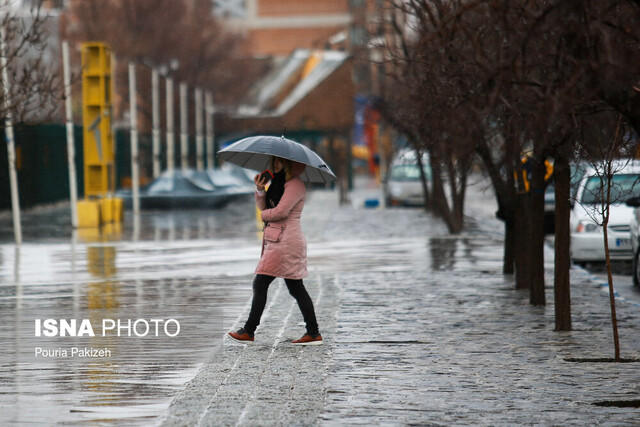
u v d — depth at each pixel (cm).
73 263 4891
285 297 3600
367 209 10294
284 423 1797
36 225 7906
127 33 16925
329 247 5728
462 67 2355
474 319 3095
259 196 2638
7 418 1866
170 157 10831
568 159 2778
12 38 4106
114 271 4512
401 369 2322
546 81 1855
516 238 3822
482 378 2223
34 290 3816
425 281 4100
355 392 2078
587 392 2091
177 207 10106
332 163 15312
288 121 16775
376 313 3212
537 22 1549
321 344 2636
